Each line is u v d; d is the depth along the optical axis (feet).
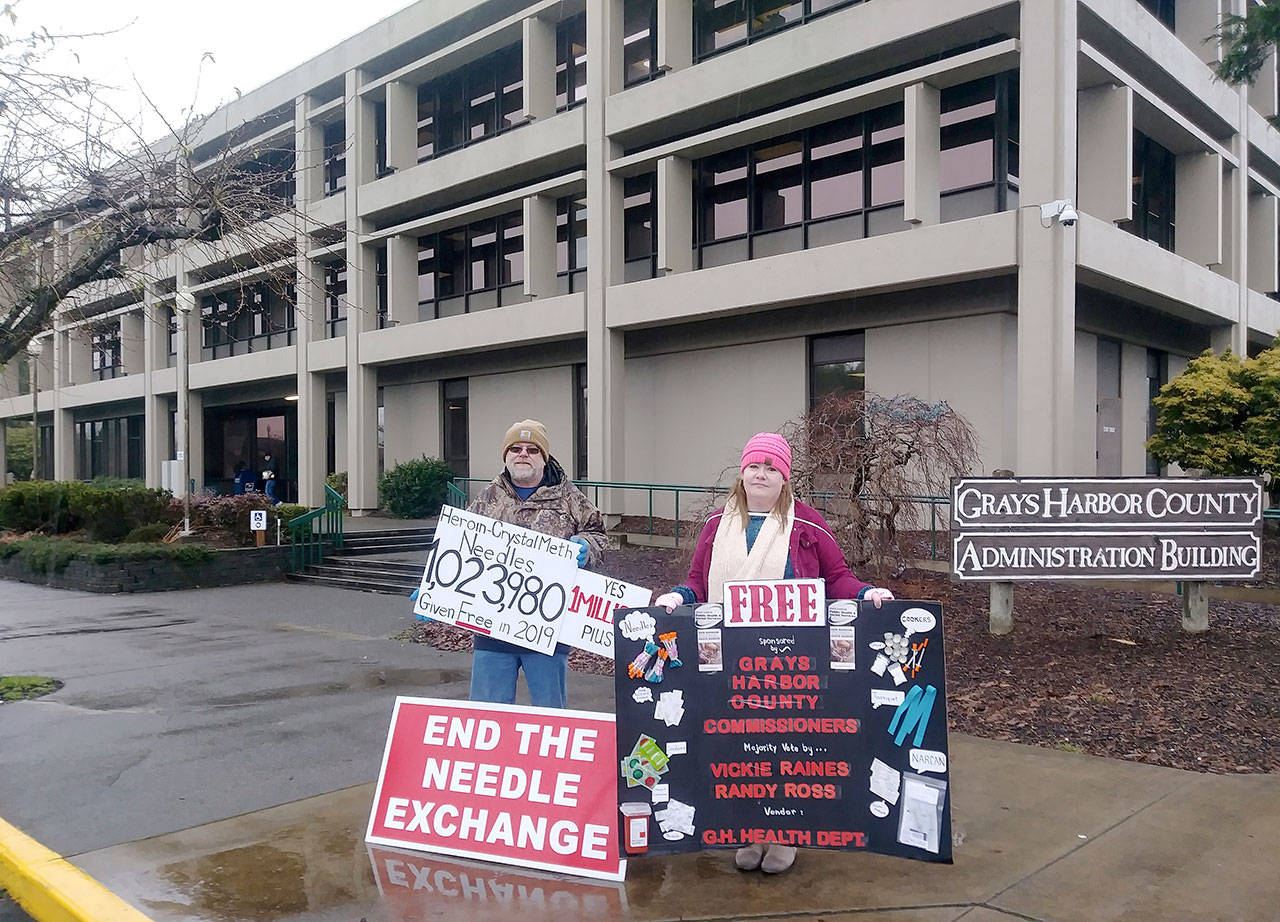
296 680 27.04
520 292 68.23
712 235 57.67
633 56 60.49
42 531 64.23
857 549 31.81
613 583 15.67
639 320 56.13
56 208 24.63
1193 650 25.09
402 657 30.48
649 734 13.09
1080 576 25.70
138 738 21.04
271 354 85.76
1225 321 58.23
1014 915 12.02
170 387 98.17
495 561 15.90
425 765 15.07
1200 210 54.85
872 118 50.03
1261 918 11.79
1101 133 44.91
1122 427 54.08
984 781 17.08
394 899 12.85
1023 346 41.34
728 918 12.16
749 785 13.03
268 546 53.16
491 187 68.03
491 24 67.77
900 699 12.89
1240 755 18.11
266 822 15.83
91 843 14.90
